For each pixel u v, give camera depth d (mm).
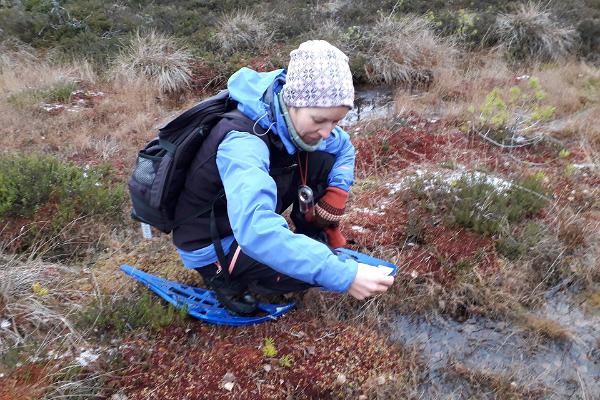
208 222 2250
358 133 5047
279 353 2564
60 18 8070
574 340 2738
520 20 7961
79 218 3463
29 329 2648
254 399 2357
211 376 2436
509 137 4668
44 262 3186
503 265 3094
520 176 3883
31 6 8430
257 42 8062
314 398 2408
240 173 1829
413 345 2684
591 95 5949
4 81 6352
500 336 2783
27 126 5176
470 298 2963
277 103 2002
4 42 7418
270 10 9164
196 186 2133
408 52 7484
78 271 3133
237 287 2533
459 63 7465
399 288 2963
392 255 3176
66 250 3332
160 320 2656
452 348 2719
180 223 2295
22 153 4316
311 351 2594
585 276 3094
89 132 5191
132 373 2436
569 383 2539
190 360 2516
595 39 7902
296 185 2486
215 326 2709
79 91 6352
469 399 2455
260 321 2734
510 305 2910
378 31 7957
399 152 4559
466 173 3818
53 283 2992
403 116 5363
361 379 2494
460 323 2865
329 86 1850
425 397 2457
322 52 1851
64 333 2615
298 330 2715
